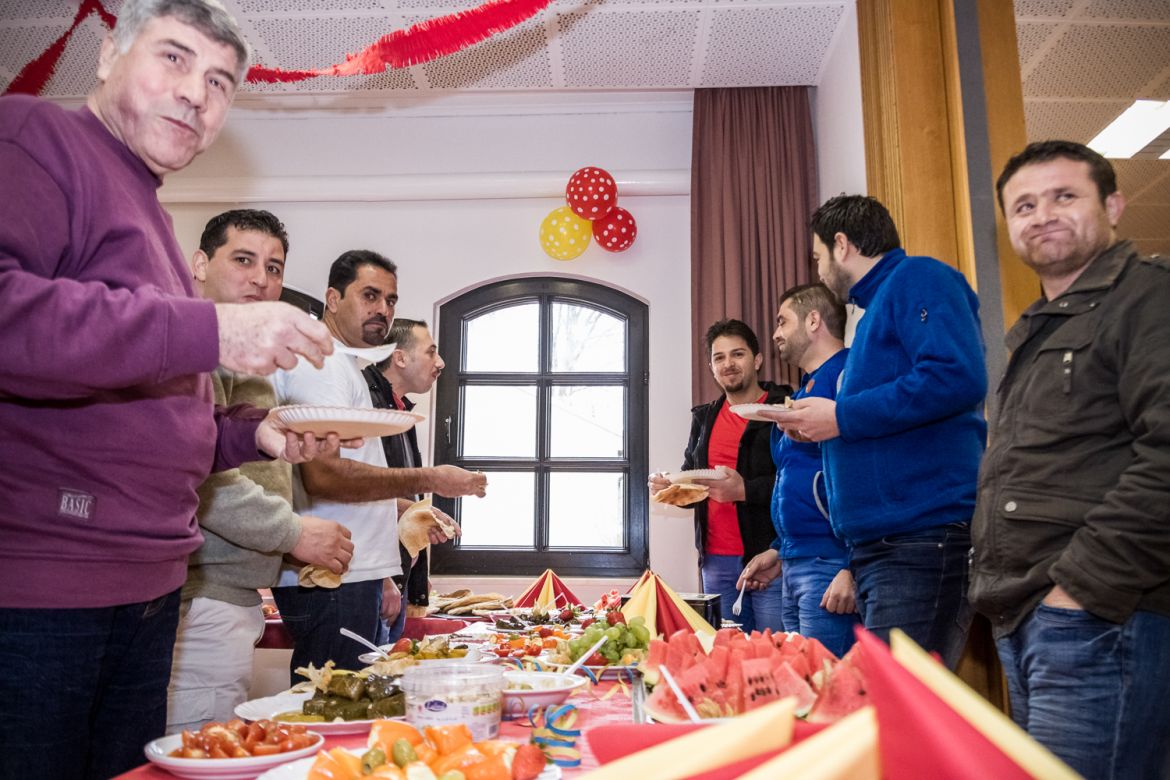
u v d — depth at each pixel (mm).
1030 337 1597
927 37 3104
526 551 4590
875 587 1894
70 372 917
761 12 3908
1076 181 1541
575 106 4766
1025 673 1492
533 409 4734
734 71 4379
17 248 961
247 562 1685
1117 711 1295
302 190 4727
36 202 995
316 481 2004
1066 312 1503
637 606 1734
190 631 1624
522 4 3770
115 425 1058
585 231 4449
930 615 1826
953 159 2994
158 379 963
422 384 3107
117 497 1056
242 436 1347
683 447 4512
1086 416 1430
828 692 976
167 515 1128
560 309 4805
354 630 2072
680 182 4613
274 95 4688
